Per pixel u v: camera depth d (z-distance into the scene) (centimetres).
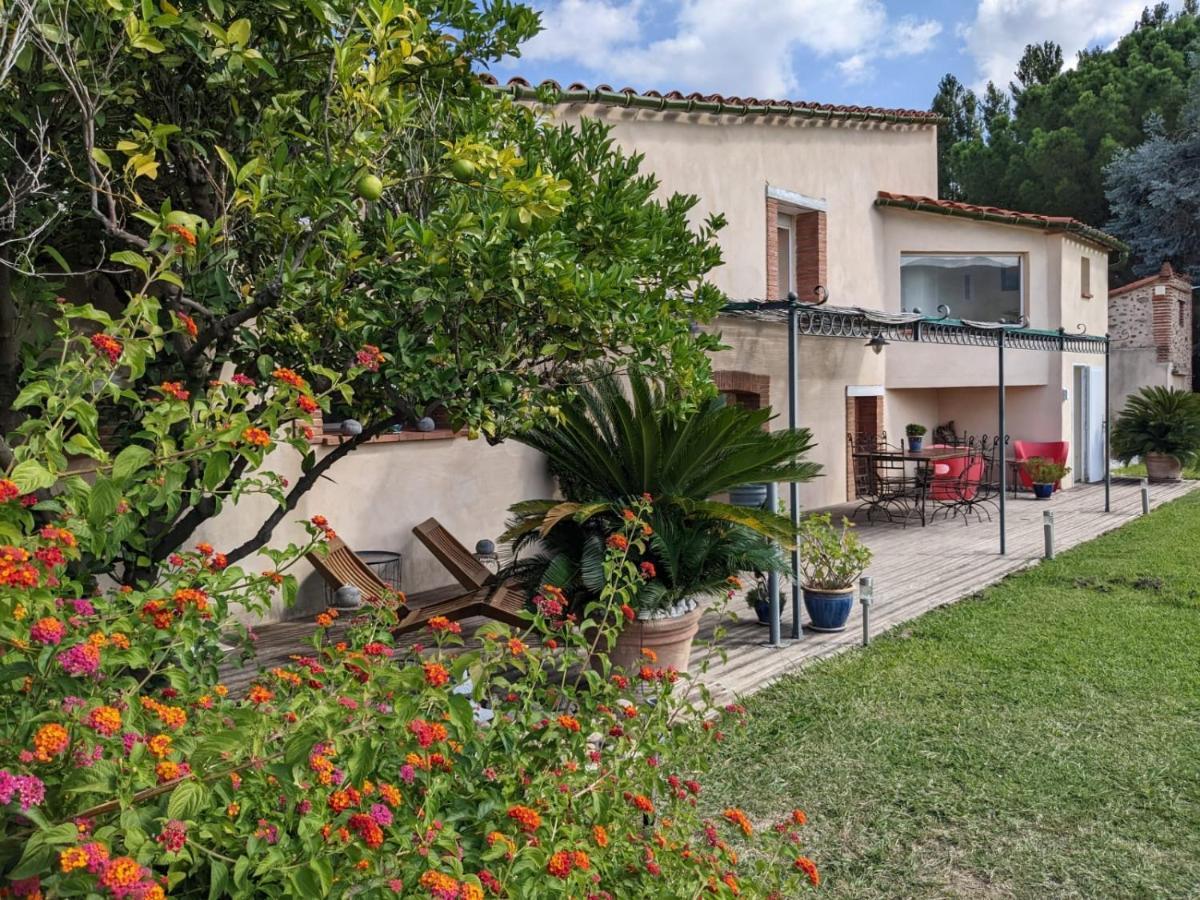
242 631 252
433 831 178
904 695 572
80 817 148
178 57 296
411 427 857
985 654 661
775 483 707
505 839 191
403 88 367
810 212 1352
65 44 251
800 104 1247
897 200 1466
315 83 344
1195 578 916
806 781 446
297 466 750
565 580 529
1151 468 1825
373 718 192
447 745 204
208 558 251
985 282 1619
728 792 434
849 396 1494
